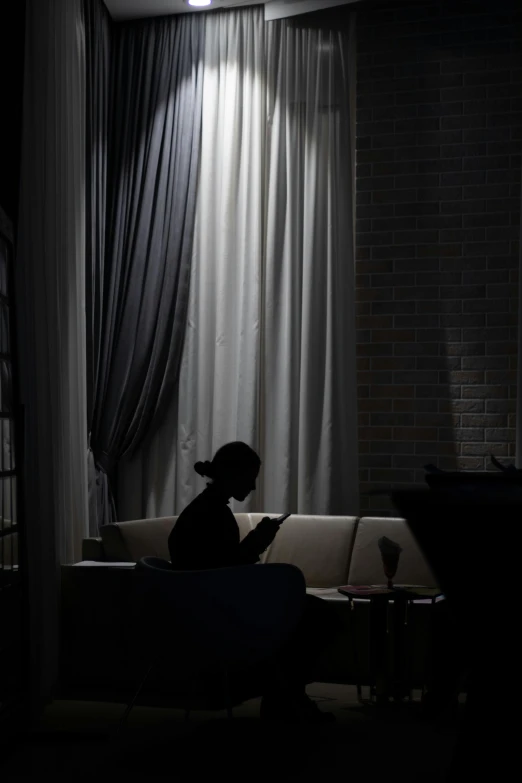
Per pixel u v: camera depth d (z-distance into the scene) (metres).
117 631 4.16
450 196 5.43
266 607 3.09
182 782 2.92
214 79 5.67
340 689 4.23
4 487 3.42
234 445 3.46
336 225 5.44
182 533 3.38
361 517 5.15
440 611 3.68
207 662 3.12
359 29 5.57
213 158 5.66
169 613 3.08
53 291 4.18
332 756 3.18
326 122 5.50
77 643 4.20
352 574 4.75
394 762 3.11
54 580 4.00
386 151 5.52
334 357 5.38
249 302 5.51
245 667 3.19
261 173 5.57
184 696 4.07
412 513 1.66
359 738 3.40
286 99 5.55
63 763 3.12
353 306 5.42
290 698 3.30
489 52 5.39
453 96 5.43
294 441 5.44
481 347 5.38
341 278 5.41
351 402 5.38
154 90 5.73
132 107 5.76
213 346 5.65
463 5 5.44
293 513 5.44
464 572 1.64
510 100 5.36
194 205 5.64
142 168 5.71
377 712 3.78
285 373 5.44
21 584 3.60
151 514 5.69
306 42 5.55
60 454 4.31
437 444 5.42
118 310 5.68
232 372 5.59
